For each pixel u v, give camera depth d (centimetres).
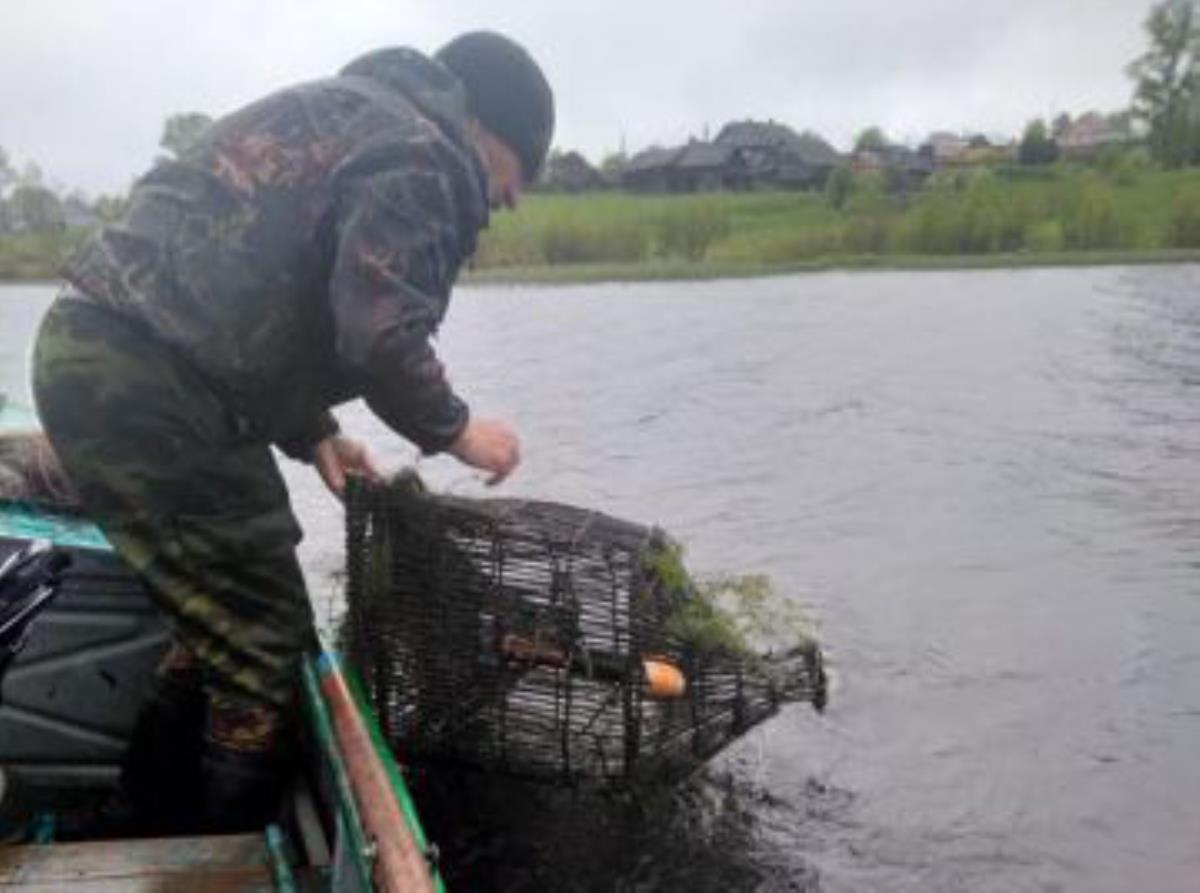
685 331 2175
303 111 304
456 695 409
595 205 6625
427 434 318
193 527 312
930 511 840
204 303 300
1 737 365
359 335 292
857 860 429
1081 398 1289
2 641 302
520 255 5275
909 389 1380
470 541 396
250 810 334
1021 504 853
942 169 10131
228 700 324
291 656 328
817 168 10506
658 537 418
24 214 6700
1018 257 4834
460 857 411
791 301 2897
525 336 2128
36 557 308
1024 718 527
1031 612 643
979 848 437
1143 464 964
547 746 415
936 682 559
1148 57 9475
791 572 714
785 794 465
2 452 391
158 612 367
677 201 7038
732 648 415
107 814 358
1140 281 3306
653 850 423
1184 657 582
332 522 804
